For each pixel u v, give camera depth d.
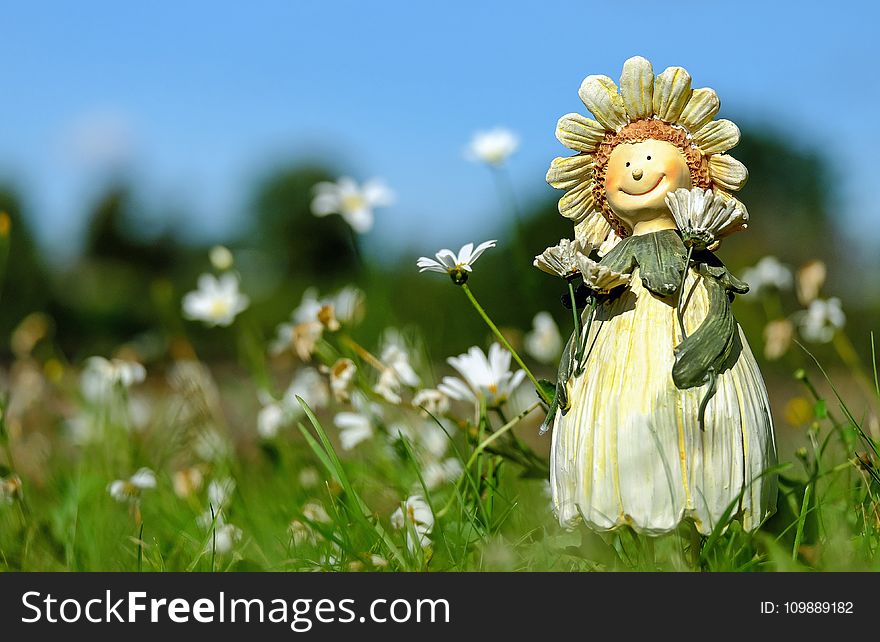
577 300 1.54
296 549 1.60
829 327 1.86
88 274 9.00
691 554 1.51
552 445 1.53
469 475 1.60
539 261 1.54
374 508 1.74
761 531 1.54
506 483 1.75
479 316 3.88
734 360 1.49
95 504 1.73
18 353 2.39
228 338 4.92
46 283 7.96
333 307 1.77
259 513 1.72
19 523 1.67
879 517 1.56
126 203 9.86
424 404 1.67
